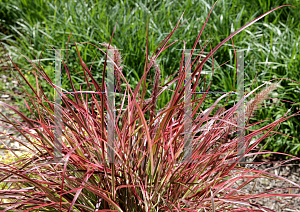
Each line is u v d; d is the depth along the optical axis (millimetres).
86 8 5035
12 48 4883
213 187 1647
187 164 1726
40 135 1668
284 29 4457
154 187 1619
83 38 4492
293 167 3248
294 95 3529
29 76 4246
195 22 4578
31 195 1713
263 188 2984
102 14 4762
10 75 4566
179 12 4941
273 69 3924
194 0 5145
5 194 1615
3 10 5766
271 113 3568
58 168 1763
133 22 4680
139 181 1660
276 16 4770
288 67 3723
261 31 4602
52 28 4801
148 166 1607
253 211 1584
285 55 3824
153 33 4191
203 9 4723
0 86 4320
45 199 1646
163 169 1742
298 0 4785
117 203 1623
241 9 4797
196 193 1719
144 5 4969
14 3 5574
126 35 4297
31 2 5547
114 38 4207
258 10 4867
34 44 4730
